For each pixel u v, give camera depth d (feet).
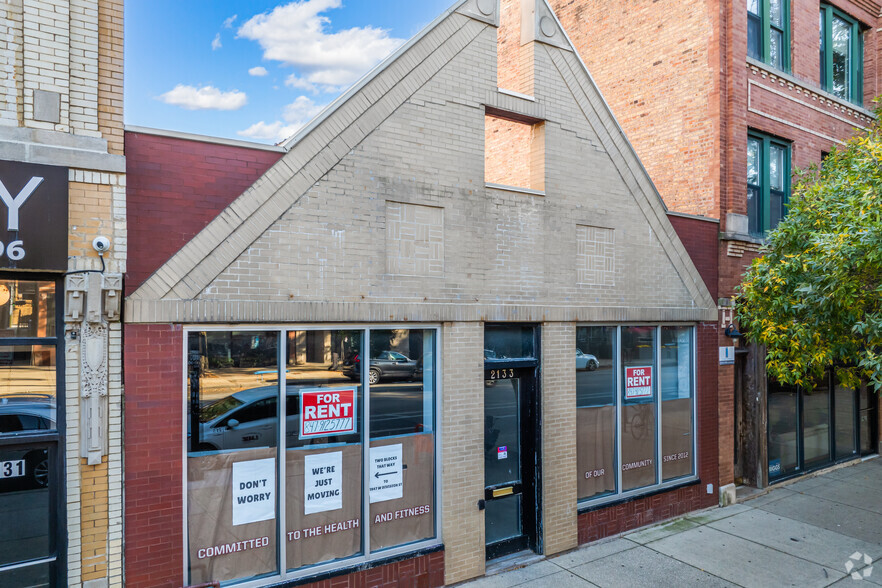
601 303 28.07
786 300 27.02
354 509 21.08
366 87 21.17
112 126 16.92
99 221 16.58
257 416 19.24
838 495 35.17
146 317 17.12
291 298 19.52
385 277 21.52
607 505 27.91
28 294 16.17
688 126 35.63
